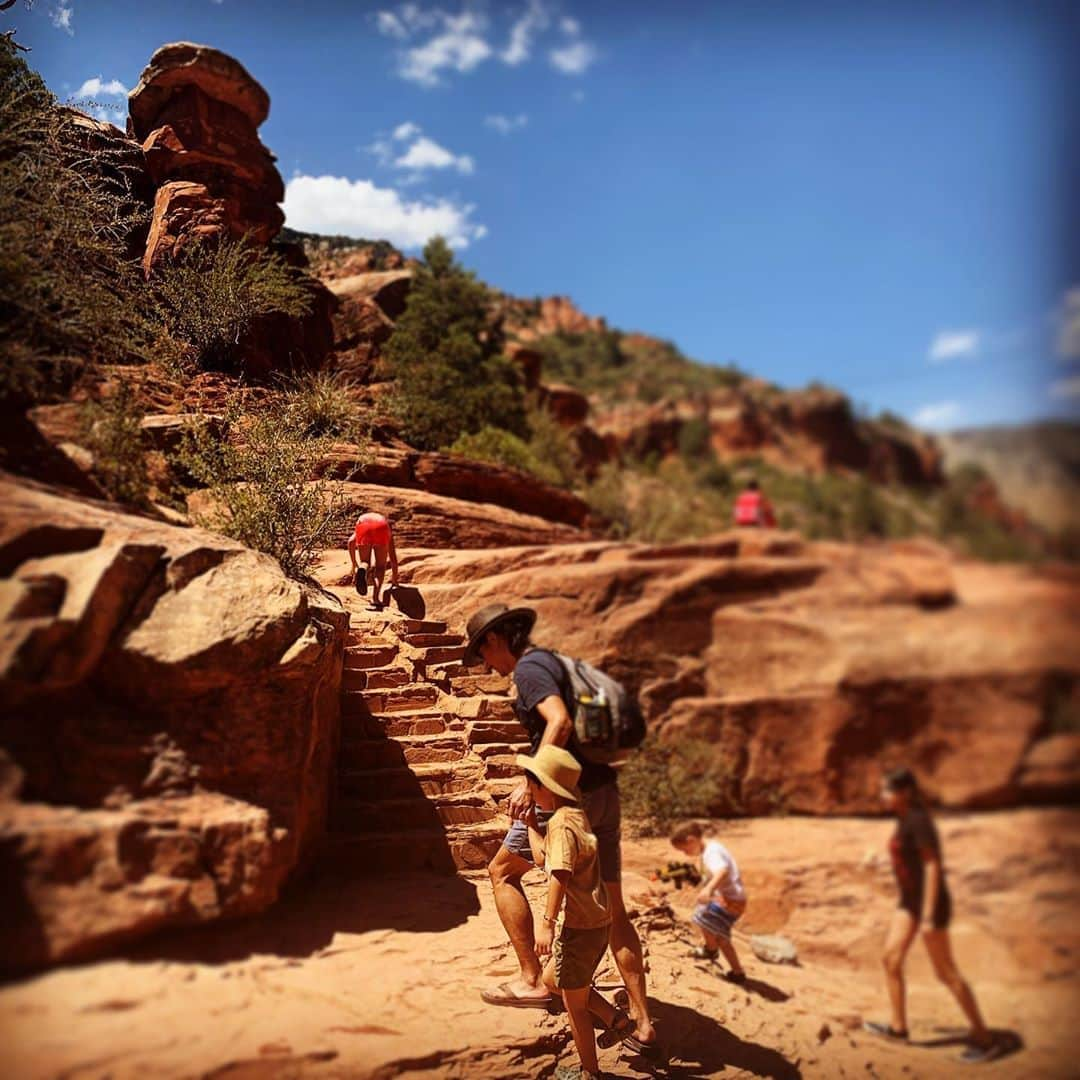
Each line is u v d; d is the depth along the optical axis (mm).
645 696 5387
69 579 3145
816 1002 3410
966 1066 2375
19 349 4156
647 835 5355
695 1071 3242
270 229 10859
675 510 11203
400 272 17109
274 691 3584
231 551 3785
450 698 5641
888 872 3611
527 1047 3045
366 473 9375
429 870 4324
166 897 2781
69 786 2885
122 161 9836
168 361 6742
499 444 13477
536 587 6305
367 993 3014
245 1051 2463
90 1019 2416
